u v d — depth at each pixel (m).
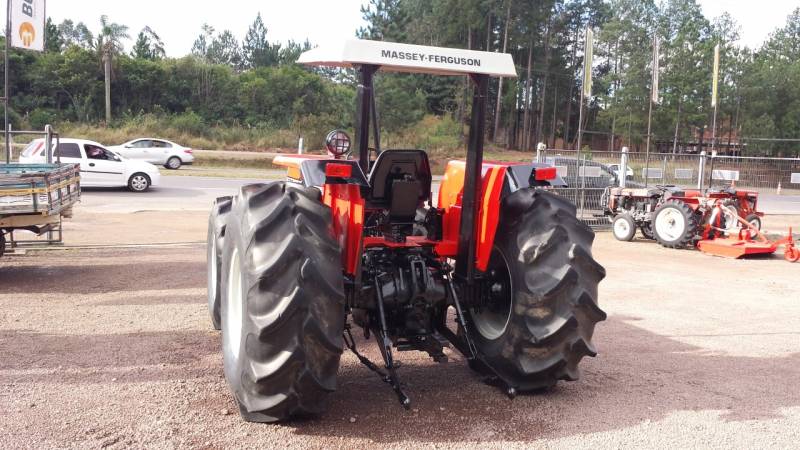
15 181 7.45
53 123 49.91
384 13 48.53
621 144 60.34
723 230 11.51
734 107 56.03
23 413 3.60
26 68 55.41
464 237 4.17
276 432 3.43
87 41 67.69
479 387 4.26
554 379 4.01
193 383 4.16
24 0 9.98
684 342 5.60
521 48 55.66
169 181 23.28
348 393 4.07
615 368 4.79
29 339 5.07
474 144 4.00
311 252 3.29
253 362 3.31
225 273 3.93
